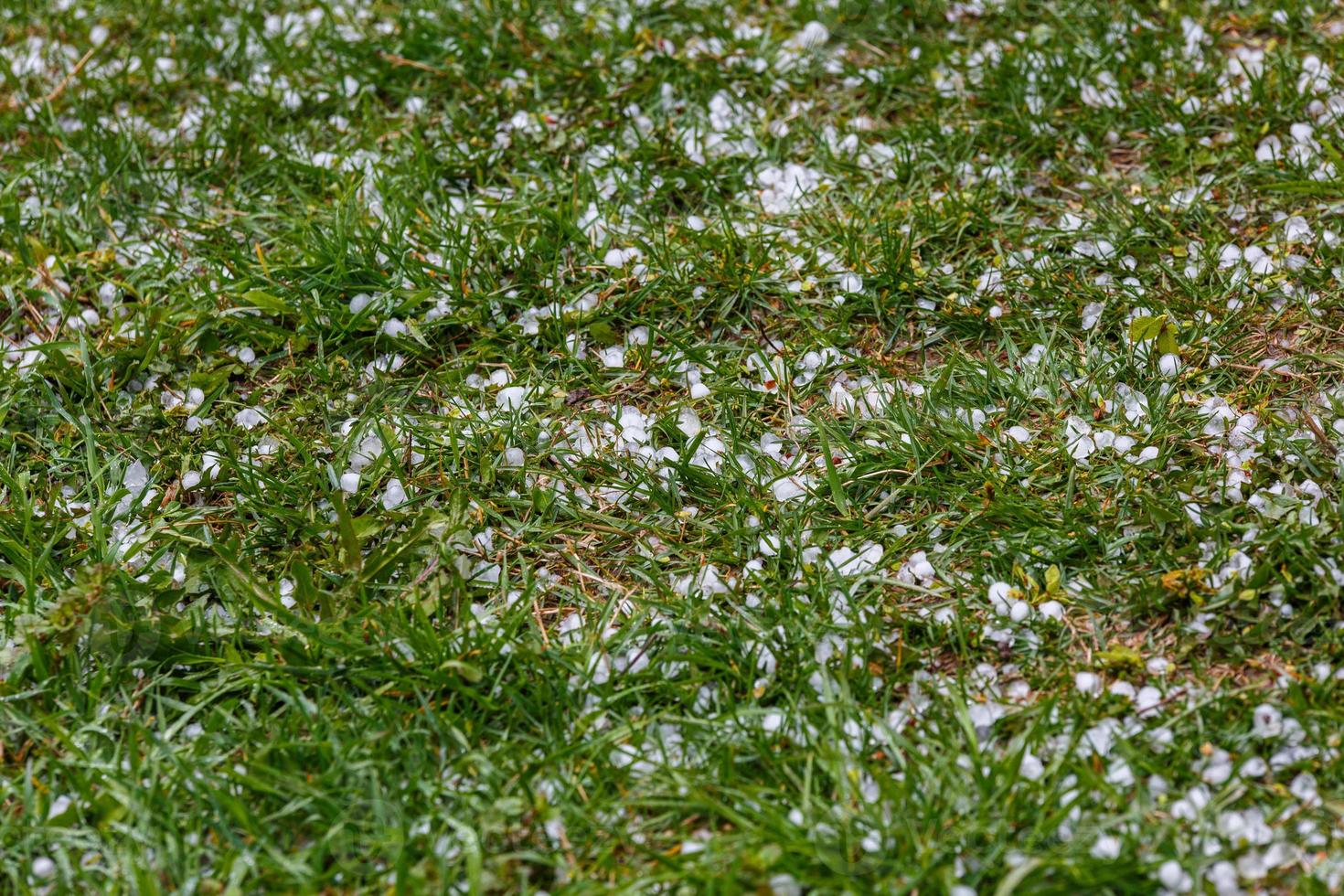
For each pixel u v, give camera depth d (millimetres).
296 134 3094
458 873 1655
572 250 2701
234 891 1618
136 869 1601
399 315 2545
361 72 3211
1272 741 1734
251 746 1814
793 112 3051
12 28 3520
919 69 3127
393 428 2340
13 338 2635
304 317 2525
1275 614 1878
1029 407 2305
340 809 1711
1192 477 2107
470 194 2920
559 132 2990
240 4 3553
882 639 1939
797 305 2520
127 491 2188
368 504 2217
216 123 3066
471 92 3152
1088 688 1824
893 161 2859
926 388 2332
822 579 2016
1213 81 2986
